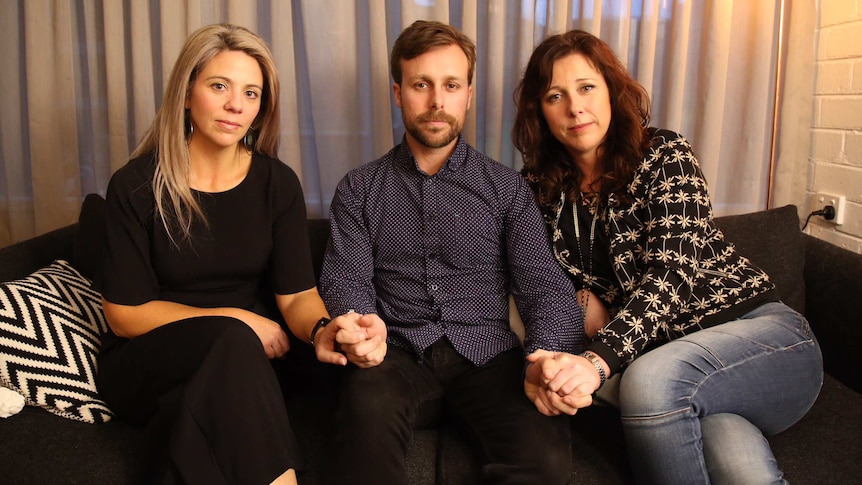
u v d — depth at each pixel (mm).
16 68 1985
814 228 2068
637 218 1517
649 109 1604
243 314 1518
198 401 1219
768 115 2020
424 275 1600
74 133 2002
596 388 1324
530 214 1597
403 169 1614
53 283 1523
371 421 1286
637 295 1422
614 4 1913
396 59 1589
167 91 1456
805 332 1469
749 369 1372
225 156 1517
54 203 2025
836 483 1276
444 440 1456
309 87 1951
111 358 1423
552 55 1530
